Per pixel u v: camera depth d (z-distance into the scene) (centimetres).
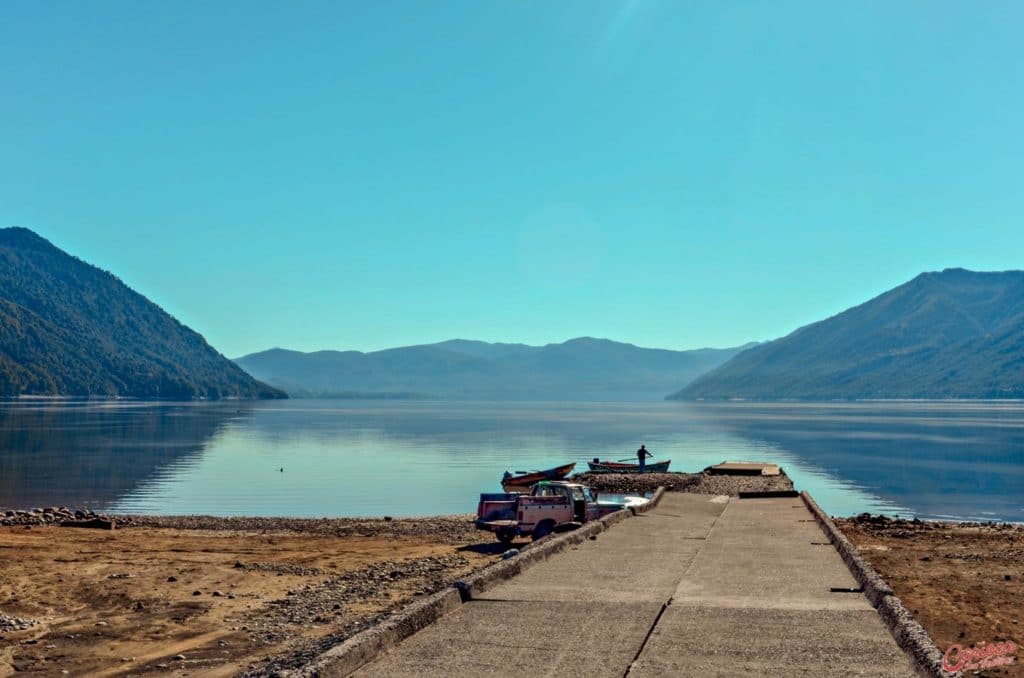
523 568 1631
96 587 1967
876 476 6631
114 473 6531
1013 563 2144
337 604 1802
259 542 2828
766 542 2075
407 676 970
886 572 2008
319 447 10225
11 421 14925
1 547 2542
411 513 4497
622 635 1133
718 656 1032
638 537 2181
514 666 1000
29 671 1355
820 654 1037
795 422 18450
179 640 1533
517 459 8494
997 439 11562
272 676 941
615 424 17875
